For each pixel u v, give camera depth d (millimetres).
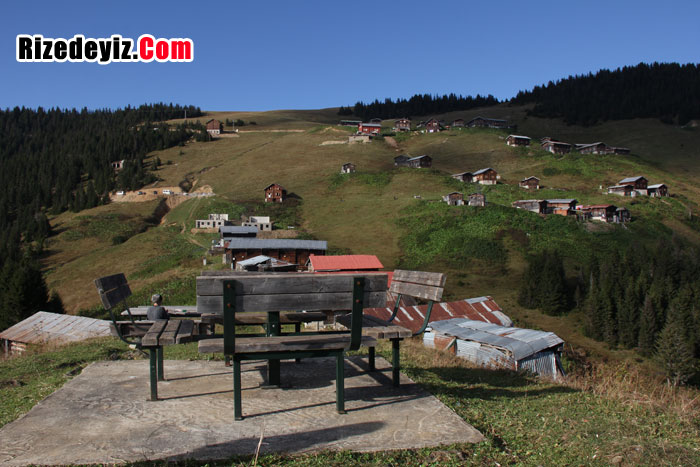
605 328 42750
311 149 132125
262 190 97938
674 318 40594
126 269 61875
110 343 9641
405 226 70938
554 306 47750
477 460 3441
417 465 3334
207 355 7172
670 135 152000
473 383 5977
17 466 3205
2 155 166375
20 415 4512
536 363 14047
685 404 5012
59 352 8430
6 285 38250
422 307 26844
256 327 16859
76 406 4520
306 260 58375
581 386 6070
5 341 19844
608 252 63219
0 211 110000
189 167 124438
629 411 4789
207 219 81812
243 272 5250
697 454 3693
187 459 3324
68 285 59156
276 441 3658
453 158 122062
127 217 90438
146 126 171000
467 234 65062
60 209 106188
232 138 158500
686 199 90938
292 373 5820
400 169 105688
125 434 3797
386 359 6883
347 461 3348
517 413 4633
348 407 4492
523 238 64312
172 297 42781
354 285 4305
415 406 4535
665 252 58500
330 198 90125
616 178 102062
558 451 3693
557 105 194125
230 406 4516
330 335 4730
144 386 5250
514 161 117500
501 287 52438
